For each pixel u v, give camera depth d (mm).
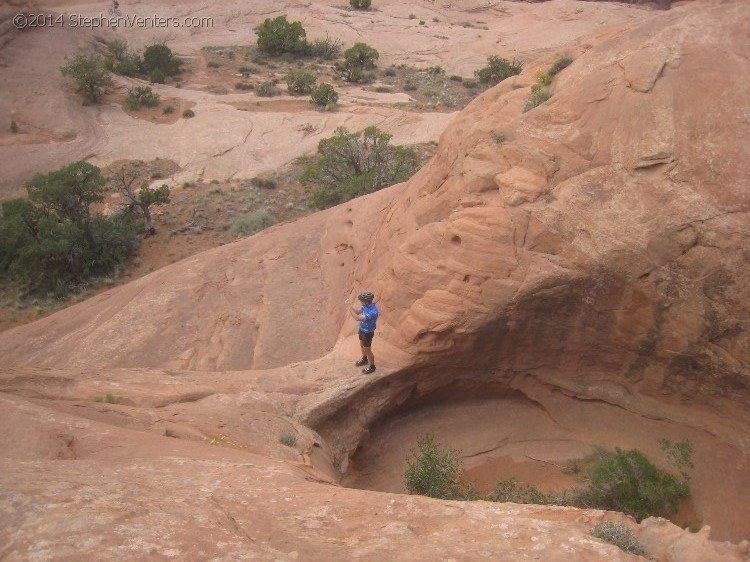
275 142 38156
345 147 30250
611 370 9844
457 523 4953
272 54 56750
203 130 39156
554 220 9438
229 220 30203
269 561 3982
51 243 25562
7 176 33312
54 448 6512
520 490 9234
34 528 4148
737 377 8523
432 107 43438
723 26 9258
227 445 7770
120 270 26891
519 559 4363
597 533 4828
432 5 73312
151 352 14125
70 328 16422
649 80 9234
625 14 60000
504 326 9891
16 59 46312
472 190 10516
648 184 8859
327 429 9961
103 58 50656
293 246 17469
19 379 9500
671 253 8516
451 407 11125
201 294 15945
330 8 70438
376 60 55781
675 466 9164
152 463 6078
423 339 10305
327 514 5086
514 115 10906
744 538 8219
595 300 9227
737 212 8164
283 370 10781
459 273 10047
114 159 36062
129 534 4137
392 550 4465
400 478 10062
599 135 9547
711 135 8586
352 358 10805
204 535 4270
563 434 10281
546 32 58469
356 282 13641
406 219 12062
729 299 8219
